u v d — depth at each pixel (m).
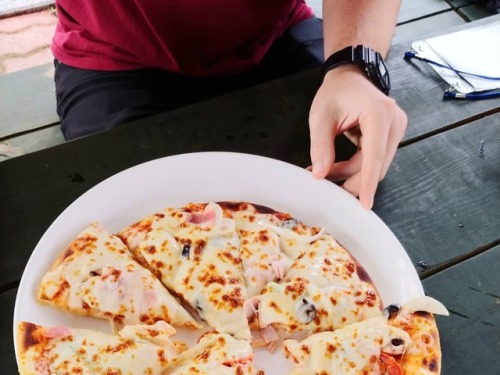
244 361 0.41
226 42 0.70
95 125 0.67
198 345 0.43
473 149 0.56
